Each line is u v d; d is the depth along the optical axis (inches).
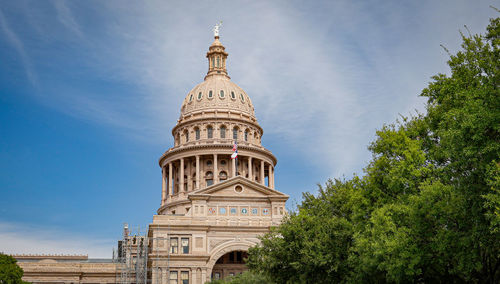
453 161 1625.2
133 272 4065.0
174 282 3693.4
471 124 1385.3
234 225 3887.8
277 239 2374.5
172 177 5315.0
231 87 5649.6
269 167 5462.6
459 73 1662.2
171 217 3860.7
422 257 1589.6
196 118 5349.4
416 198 1581.0
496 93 1421.0
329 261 2063.2
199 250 3796.8
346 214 2222.0
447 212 1520.7
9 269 3063.5
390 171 1761.8
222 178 5137.8
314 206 2377.0
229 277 3587.6
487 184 1378.0
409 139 1812.3
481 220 1449.3
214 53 5959.6
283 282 2321.6
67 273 4202.8
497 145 1363.2
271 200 3998.5
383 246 1625.2
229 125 5334.6
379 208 1807.3
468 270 1510.8
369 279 1911.9
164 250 3745.1
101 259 5032.0
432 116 1797.5
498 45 1549.0
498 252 1515.7
